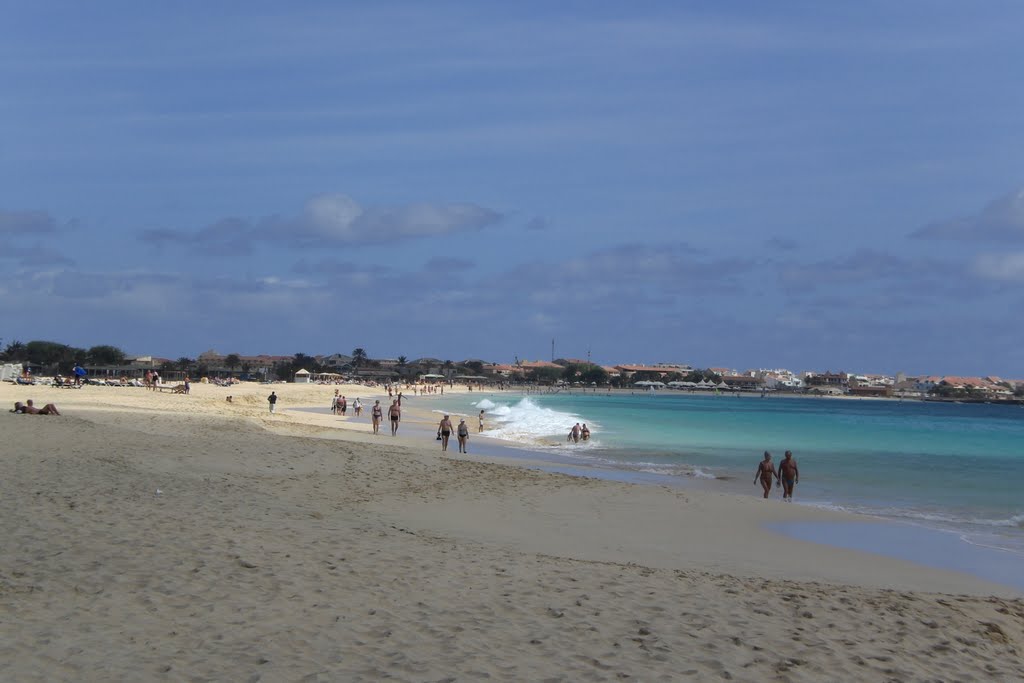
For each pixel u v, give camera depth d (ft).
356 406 219.82
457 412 277.03
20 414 101.60
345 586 29.60
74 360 605.31
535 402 416.05
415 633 25.13
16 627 23.36
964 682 24.99
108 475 52.44
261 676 21.01
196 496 47.16
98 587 27.37
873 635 29.04
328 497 58.03
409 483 70.23
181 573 29.50
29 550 31.30
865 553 52.70
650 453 130.21
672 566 44.21
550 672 22.66
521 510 60.64
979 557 52.85
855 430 232.94
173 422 111.96
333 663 22.26
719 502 70.44
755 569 45.47
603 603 30.17
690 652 25.21
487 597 29.76
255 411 196.95
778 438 179.73
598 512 62.18
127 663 21.27
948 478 103.81
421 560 34.91
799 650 26.40
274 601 27.22
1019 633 32.07
